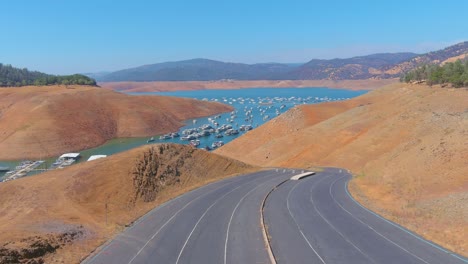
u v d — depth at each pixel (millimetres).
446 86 103312
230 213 37469
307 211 37938
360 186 49281
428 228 29453
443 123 62844
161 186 46469
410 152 51312
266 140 111188
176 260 25859
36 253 25281
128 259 26031
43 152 130875
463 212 29734
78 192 39531
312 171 67562
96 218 34469
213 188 49812
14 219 33000
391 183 44656
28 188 41500
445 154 43219
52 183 42094
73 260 25562
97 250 27656
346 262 24812
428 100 83375
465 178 36594
